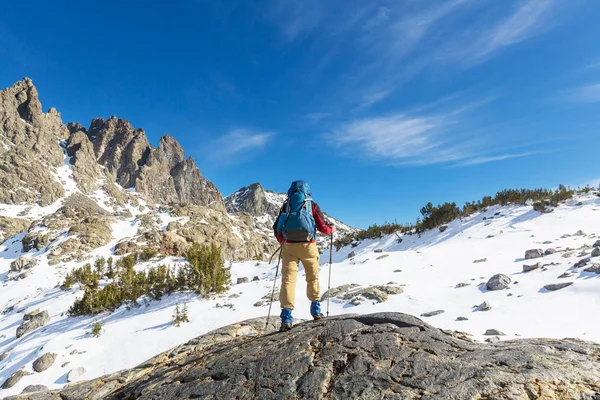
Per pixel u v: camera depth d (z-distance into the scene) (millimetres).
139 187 181750
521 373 2715
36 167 133250
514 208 22484
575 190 22422
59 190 129000
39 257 39625
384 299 11602
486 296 9930
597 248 10672
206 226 56969
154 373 4699
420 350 3287
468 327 7859
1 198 111250
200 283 17484
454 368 2900
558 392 2496
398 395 2732
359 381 2992
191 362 4551
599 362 2877
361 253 26578
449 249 18297
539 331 6902
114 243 43500
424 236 24656
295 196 4770
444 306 9844
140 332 13477
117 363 11414
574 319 7145
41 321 17984
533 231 17812
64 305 20766
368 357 3287
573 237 15281
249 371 3555
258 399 3141
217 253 19828
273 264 25906
